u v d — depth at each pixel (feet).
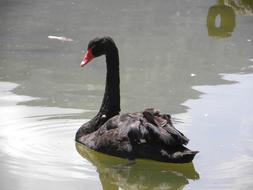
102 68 51.70
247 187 32.17
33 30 60.18
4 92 45.47
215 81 48.44
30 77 48.88
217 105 43.50
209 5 70.59
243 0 70.08
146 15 66.08
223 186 32.32
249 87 47.16
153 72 50.47
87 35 58.70
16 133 38.27
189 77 49.44
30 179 32.78
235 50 56.08
